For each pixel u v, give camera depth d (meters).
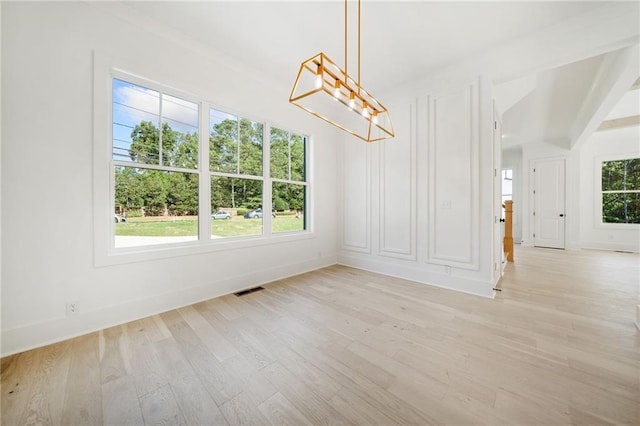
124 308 2.21
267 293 2.94
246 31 2.47
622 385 1.38
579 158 5.92
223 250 2.90
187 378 1.49
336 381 1.46
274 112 3.43
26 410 1.25
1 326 1.71
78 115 1.99
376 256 3.87
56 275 1.90
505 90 3.22
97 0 2.04
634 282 3.29
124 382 1.46
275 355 1.72
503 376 1.48
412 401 1.30
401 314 2.35
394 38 2.54
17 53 1.75
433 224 3.21
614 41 2.10
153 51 2.35
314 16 2.26
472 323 2.16
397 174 3.58
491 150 2.76
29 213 1.80
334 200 4.39
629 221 5.71
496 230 3.07
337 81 1.67
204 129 2.75
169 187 2.54
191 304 2.62
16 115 1.75
